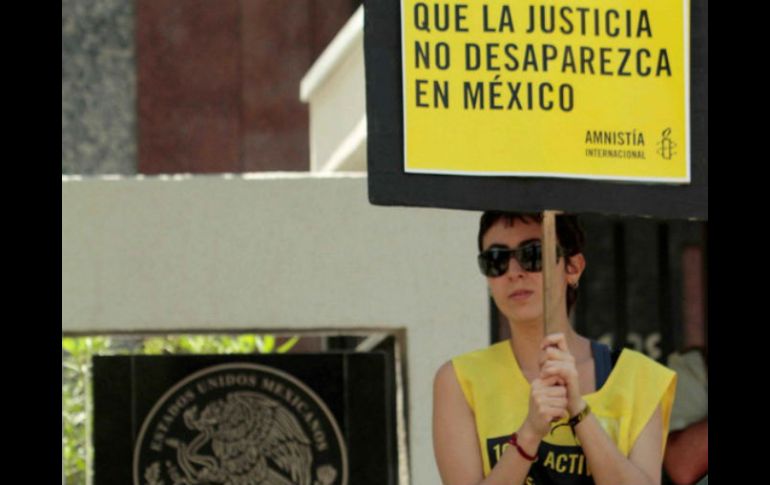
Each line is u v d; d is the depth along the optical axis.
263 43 17.27
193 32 17.23
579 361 7.38
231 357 9.59
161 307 10.01
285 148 17.27
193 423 9.57
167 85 17.19
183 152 17.17
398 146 7.01
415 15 7.04
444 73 7.05
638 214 7.17
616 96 7.19
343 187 10.05
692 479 8.69
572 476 7.13
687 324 12.22
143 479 9.54
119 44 17.17
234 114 17.25
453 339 9.94
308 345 15.20
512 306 7.42
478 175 7.04
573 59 7.15
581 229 7.58
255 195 10.03
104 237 10.03
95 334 10.02
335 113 12.08
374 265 9.99
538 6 7.12
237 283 10.00
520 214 7.45
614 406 7.30
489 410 7.32
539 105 7.11
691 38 7.27
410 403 9.89
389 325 9.95
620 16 7.20
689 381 8.97
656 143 7.21
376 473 9.55
